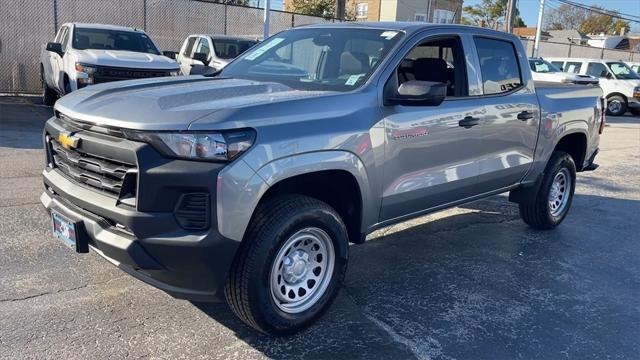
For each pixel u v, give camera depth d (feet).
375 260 16.40
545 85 19.95
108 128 10.32
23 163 24.86
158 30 54.13
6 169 23.62
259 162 10.11
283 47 15.39
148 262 9.86
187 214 9.82
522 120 17.02
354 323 12.41
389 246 17.70
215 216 9.73
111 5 51.21
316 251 11.91
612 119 67.36
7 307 12.01
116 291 13.14
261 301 10.73
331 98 11.81
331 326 12.23
